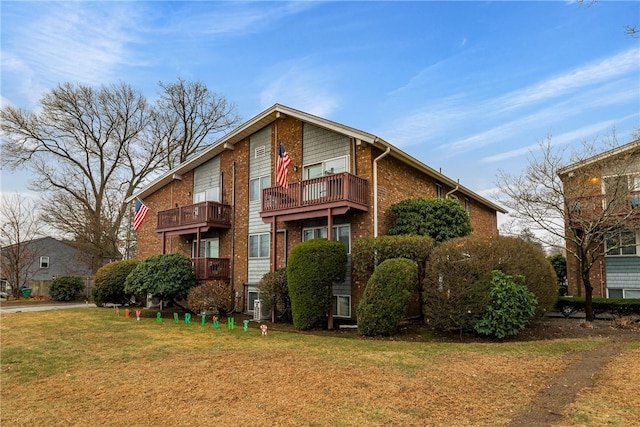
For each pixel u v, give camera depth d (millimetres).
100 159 30797
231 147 19156
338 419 4820
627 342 8930
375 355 8062
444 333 10867
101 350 9281
